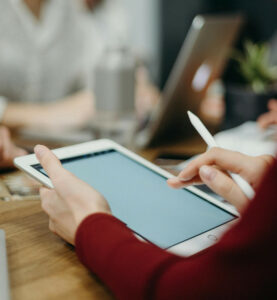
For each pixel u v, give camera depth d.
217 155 0.60
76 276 0.54
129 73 1.12
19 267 0.56
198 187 0.81
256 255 0.37
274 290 0.37
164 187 0.70
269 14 1.85
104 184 0.67
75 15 1.92
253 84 1.43
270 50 1.74
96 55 1.93
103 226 0.48
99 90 1.13
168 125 1.15
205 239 0.58
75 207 0.52
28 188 0.83
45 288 0.51
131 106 1.15
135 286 0.42
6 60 1.76
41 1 1.82
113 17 2.21
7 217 0.70
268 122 1.16
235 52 1.64
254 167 0.58
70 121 1.36
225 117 1.38
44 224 0.68
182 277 0.40
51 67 1.85
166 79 2.58
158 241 0.56
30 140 1.11
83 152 0.74
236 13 1.94
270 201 0.36
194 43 1.03
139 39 2.90
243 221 0.38
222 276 0.38
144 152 1.10
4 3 1.73
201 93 1.27
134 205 0.63
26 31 1.78
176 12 2.53
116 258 0.45
